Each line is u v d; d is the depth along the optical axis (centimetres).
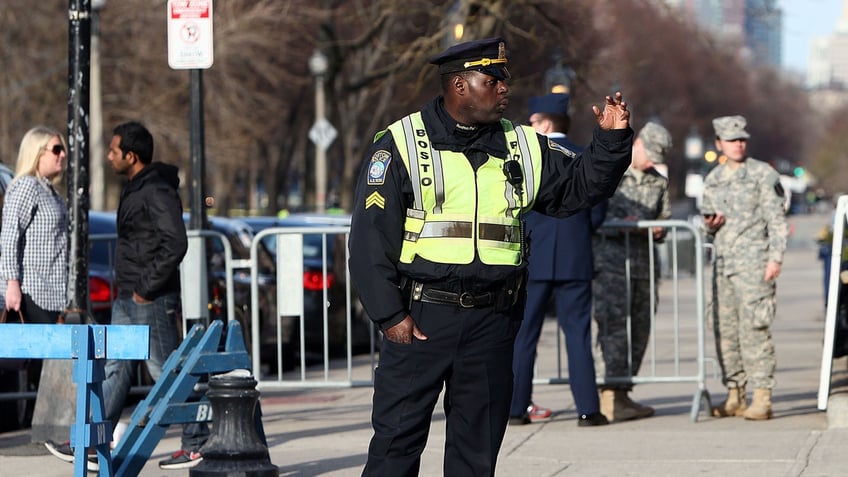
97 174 8106
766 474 2022
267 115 10650
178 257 2177
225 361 2033
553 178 1473
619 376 2692
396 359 1459
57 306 2523
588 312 2558
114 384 2212
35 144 2530
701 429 2514
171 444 2481
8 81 8744
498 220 1448
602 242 2709
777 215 2553
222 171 12500
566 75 5494
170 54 2734
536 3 5469
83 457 1725
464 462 1488
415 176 1434
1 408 2817
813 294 7769
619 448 2303
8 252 2470
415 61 5762
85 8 2380
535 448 2322
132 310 2217
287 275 2784
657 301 2788
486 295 1446
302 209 12825
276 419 2844
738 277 2589
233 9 9144
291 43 10675
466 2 5356
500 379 1476
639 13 10456
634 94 14838
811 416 2662
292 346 3975
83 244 2400
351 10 9456
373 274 1429
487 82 1436
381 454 1476
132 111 9188
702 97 18800
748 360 2614
